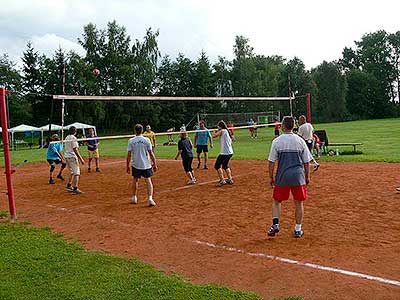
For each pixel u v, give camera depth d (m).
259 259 5.43
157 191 11.09
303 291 4.41
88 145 16.36
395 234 6.27
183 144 11.98
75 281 4.90
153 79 67.31
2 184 13.95
